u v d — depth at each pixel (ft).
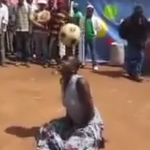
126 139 23.59
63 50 39.55
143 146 22.82
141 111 28.37
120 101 30.53
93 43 39.93
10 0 42.68
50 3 40.27
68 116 19.38
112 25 42.65
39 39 40.65
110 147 22.40
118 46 41.73
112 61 42.27
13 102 29.37
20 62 41.06
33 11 40.06
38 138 20.25
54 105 28.86
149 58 39.29
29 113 27.22
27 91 32.19
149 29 37.86
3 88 32.83
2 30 39.52
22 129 24.39
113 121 26.25
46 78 36.29
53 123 19.48
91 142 18.33
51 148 18.85
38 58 41.93
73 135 18.56
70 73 18.25
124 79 36.99
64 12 39.52
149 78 37.88
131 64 37.29
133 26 36.47
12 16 40.29
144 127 25.48
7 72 37.91
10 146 22.21
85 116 18.52
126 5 42.50
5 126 24.82
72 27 24.95
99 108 28.66
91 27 39.17
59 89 32.89
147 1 42.16
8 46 42.65
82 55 40.45
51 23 39.52
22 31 40.19
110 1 42.42
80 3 41.98
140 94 32.65
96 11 42.39
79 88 17.94
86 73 38.55
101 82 35.68
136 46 36.81
